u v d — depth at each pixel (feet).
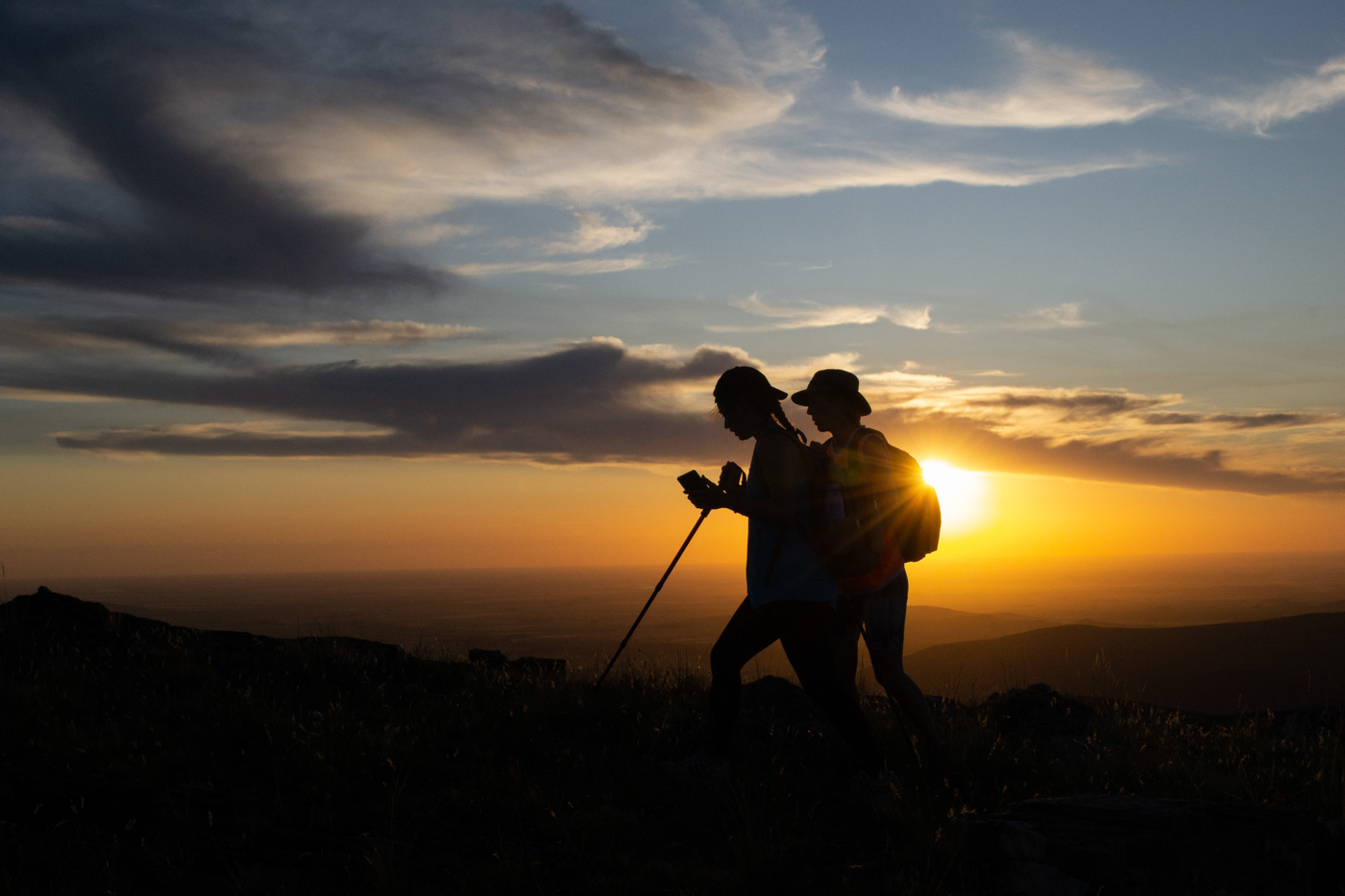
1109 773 14.64
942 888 9.77
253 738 15.15
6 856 9.95
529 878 10.32
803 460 14.15
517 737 15.76
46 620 22.43
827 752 15.83
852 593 15.39
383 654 22.85
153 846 10.75
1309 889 9.61
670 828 12.19
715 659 14.26
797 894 10.02
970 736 15.99
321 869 10.41
